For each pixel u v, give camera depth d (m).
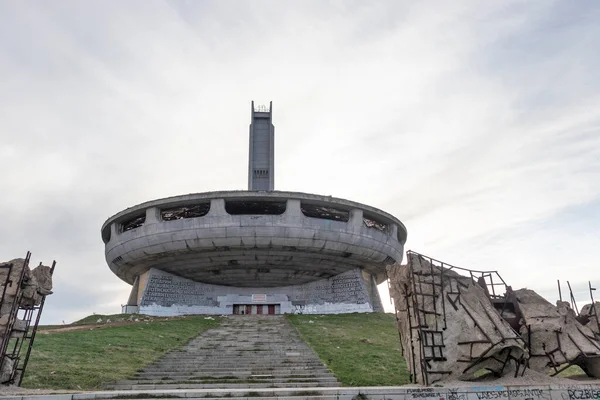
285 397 11.96
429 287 14.43
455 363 13.68
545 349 14.71
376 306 51.12
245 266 45.94
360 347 24.69
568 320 15.41
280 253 43.84
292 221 42.19
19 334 15.27
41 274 14.98
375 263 48.06
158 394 12.20
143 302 44.41
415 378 14.09
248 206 44.28
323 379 17.22
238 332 29.80
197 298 48.38
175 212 45.41
